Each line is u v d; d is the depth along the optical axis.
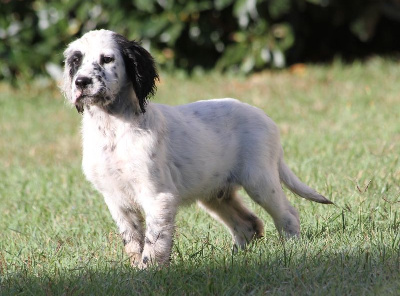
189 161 9.03
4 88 22.17
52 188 12.62
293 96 19.08
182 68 22.83
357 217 9.70
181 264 8.17
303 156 13.35
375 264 7.84
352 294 7.21
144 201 8.64
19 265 8.82
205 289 7.46
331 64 22.69
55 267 8.36
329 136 14.67
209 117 9.41
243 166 9.52
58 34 22.08
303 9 22.41
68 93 8.96
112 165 8.62
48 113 19.84
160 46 22.50
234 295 7.42
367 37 22.56
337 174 11.88
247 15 21.50
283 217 9.62
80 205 11.46
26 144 16.98
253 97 19.22
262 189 9.49
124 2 21.80
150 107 8.78
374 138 14.39
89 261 8.49
